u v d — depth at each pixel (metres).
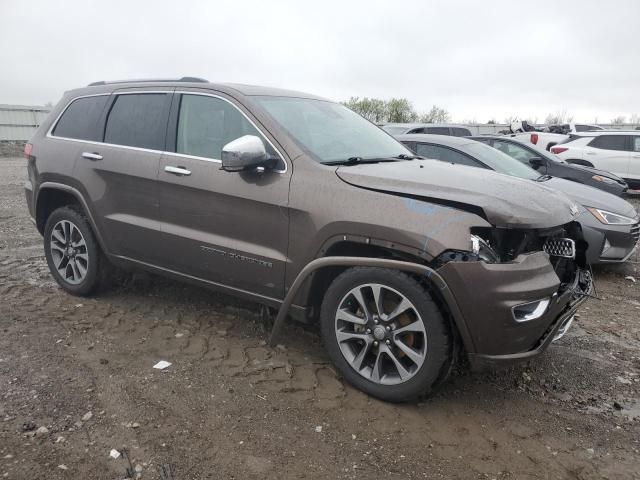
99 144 4.53
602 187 8.55
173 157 4.02
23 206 9.67
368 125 4.63
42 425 2.89
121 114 4.49
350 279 3.26
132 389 3.31
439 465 2.75
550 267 3.15
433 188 3.16
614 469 2.78
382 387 3.25
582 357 4.11
